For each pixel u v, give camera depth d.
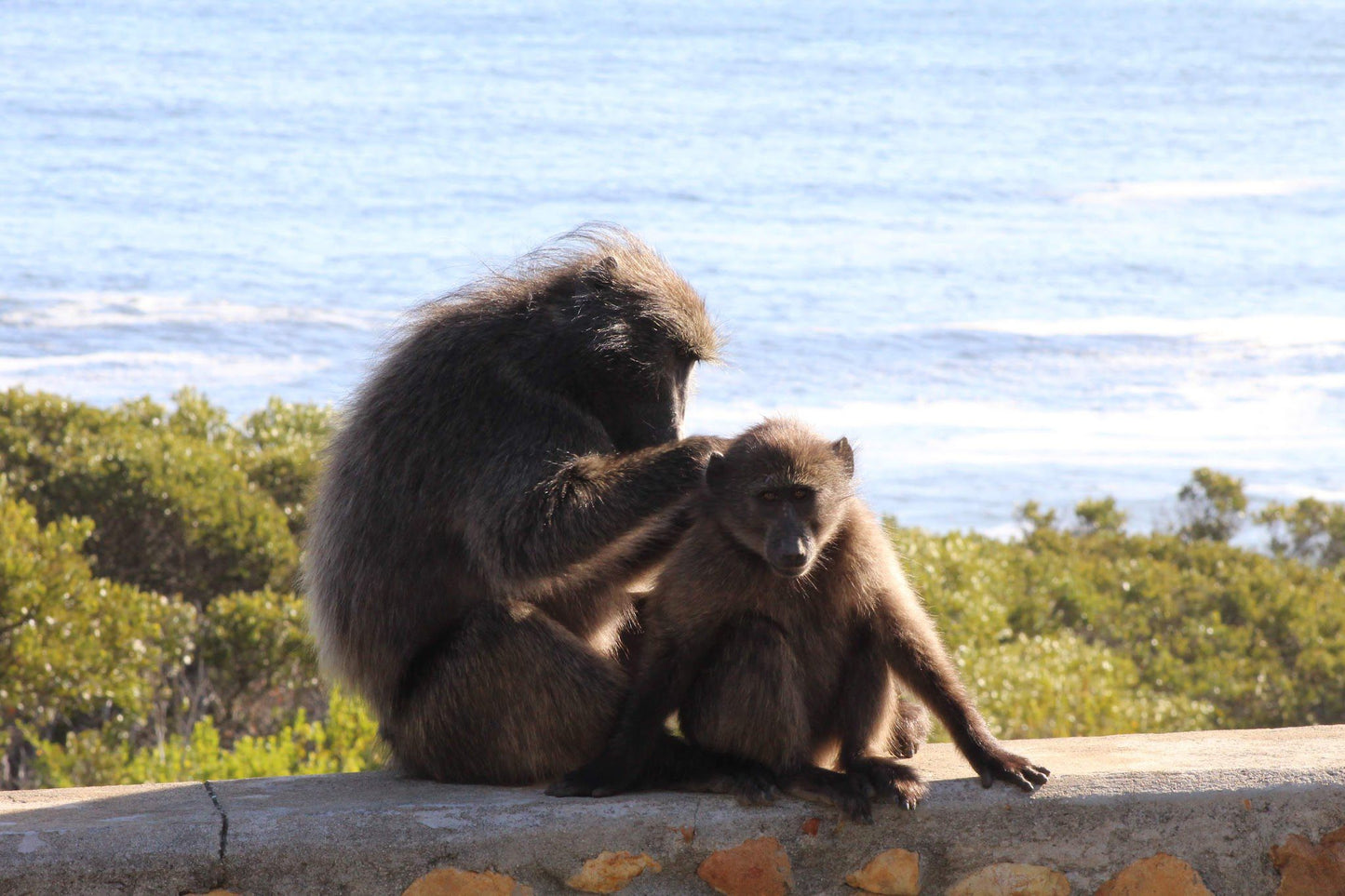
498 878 5.00
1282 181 153.75
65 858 4.81
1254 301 92.56
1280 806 5.16
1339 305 90.75
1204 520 42.97
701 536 5.38
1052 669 19.11
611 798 5.22
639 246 6.91
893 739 5.97
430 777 5.89
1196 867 5.14
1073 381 70.56
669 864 5.07
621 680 5.72
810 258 104.25
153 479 22.02
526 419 6.08
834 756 5.72
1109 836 5.13
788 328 79.19
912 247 111.75
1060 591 25.89
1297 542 40.53
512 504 5.84
